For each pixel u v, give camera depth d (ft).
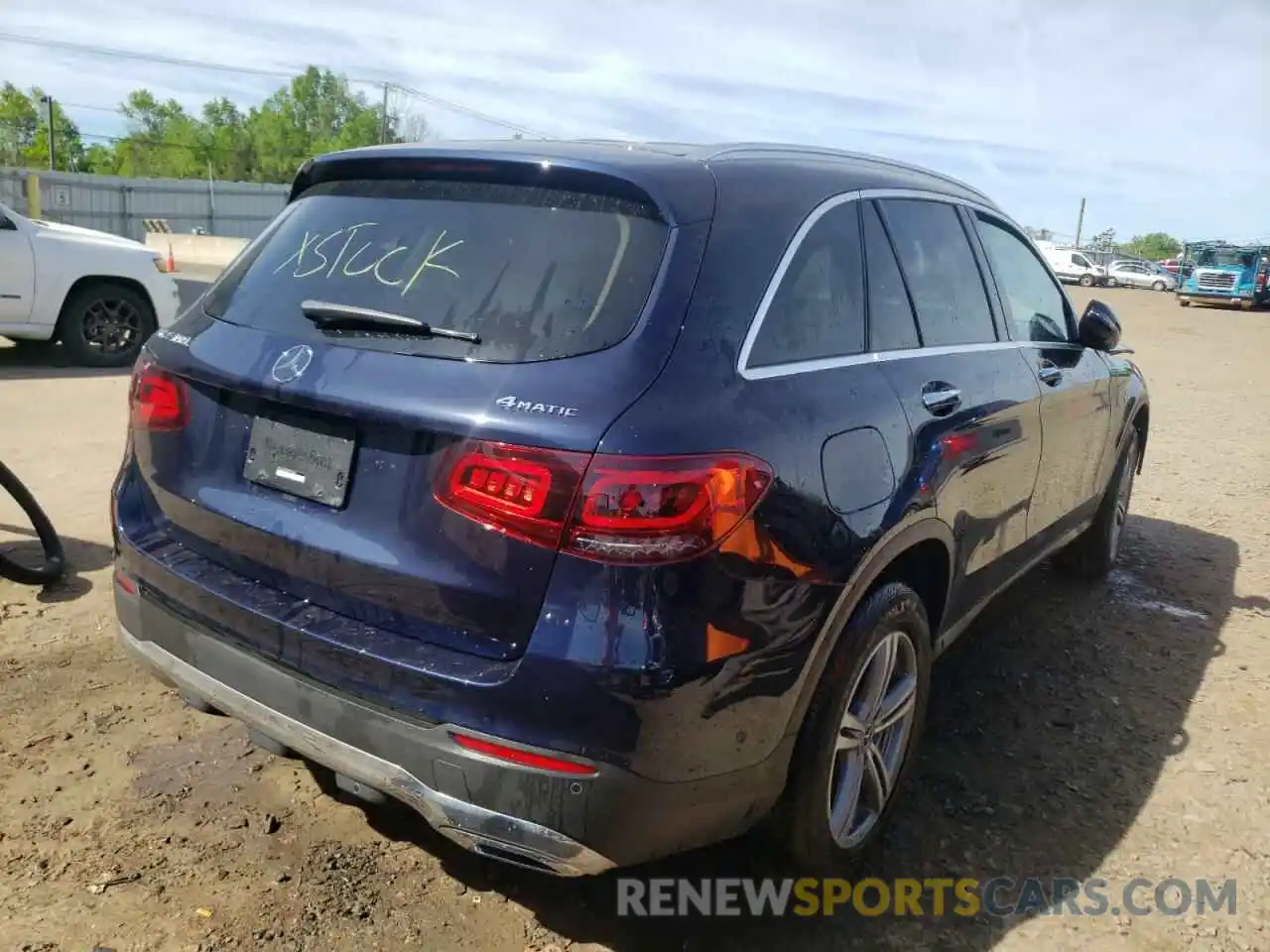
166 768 10.89
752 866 9.78
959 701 13.35
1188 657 14.92
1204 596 17.37
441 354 7.66
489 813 7.22
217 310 9.28
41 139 250.16
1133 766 11.94
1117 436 16.19
